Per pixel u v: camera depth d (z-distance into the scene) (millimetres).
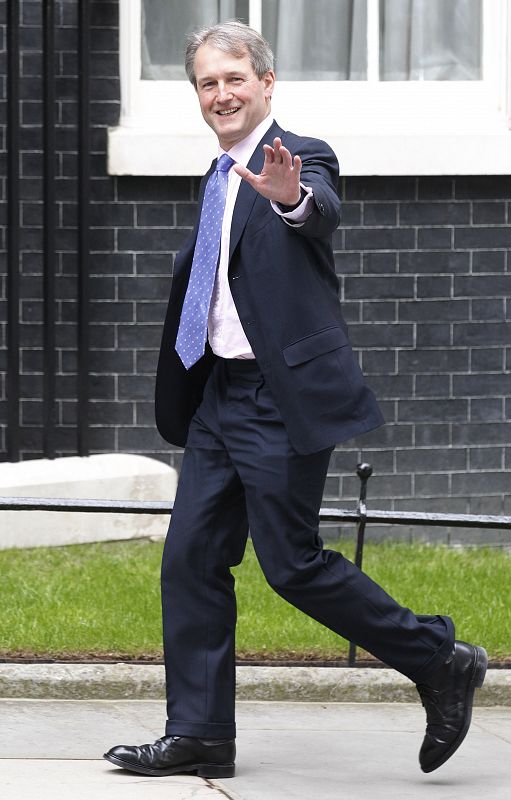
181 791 8078
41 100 15734
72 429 16031
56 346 15945
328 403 7977
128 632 11453
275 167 7289
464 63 16484
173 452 16125
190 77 8297
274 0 16375
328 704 10516
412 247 16062
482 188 16125
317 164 8016
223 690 8398
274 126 8266
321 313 8016
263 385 8148
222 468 8375
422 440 16188
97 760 8750
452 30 16438
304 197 7500
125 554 14891
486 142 15930
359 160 15844
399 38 16438
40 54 15688
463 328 16172
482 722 10117
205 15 16219
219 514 8406
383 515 10578
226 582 8477
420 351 16141
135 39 15891
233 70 8070
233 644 8484
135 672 10508
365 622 8172
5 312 15969
